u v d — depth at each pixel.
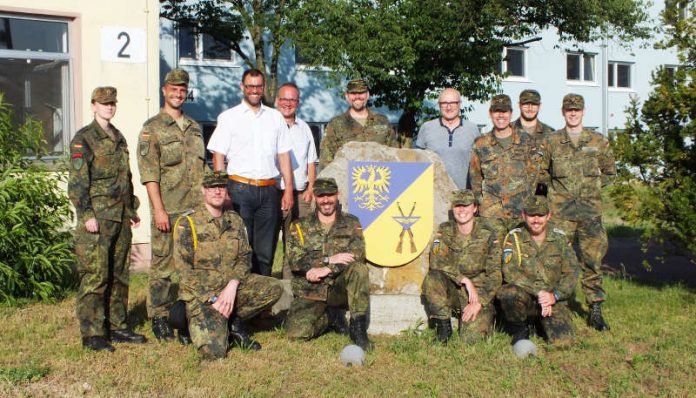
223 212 5.51
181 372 4.85
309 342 5.69
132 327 6.04
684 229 6.67
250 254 5.50
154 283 5.67
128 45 8.89
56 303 6.84
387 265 6.20
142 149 5.57
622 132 7.23
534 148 6.34
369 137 6.60
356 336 5.50
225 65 19.20
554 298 5.61
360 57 14.27
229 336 5.50
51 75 8.60
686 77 6.88
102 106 5.30
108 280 5.39
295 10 14.54
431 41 14.58
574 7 15.20
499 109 6.21
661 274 8.71
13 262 6.81
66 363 4.96
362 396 4.55
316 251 5.71
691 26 7.07
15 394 4.34
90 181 5.24
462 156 6.71
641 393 4.61
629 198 7.03
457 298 5.89
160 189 5.66
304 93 19.92
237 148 6.04
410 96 15.66
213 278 5.31
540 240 5.70
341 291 5.65
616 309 6.79
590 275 6.23
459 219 5.78
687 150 6.89
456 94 6.69
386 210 6.23
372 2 14.66
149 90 9.04
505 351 5.43
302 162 6.81
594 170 6.33
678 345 5.57
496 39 15.36
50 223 7.03
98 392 4.45
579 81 24.12
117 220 5.34
